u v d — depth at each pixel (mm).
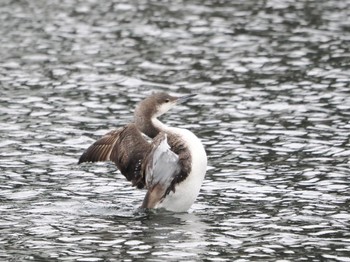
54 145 17109
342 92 20406
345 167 15648
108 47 24719
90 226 12914
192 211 13656
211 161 16172
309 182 14953
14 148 16891
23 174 15500
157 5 29016
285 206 13844
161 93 14000
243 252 11797
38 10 28625
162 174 13258
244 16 27438
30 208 13781
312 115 18828
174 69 22625
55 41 25297
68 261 11477
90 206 13922
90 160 13320
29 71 22578
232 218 13289
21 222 13102
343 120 18438
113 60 23516
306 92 20500
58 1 29766
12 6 29109
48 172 15633
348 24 26328
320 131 17750
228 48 24375
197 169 13336
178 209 13547
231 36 25438
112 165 16172
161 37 25547
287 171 15539
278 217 13312
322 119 18516
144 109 13805
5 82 21625
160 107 13852
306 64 22719
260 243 12172
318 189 14602
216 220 13195
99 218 13312
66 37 25688
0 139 17406
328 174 15312
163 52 24141
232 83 21391
